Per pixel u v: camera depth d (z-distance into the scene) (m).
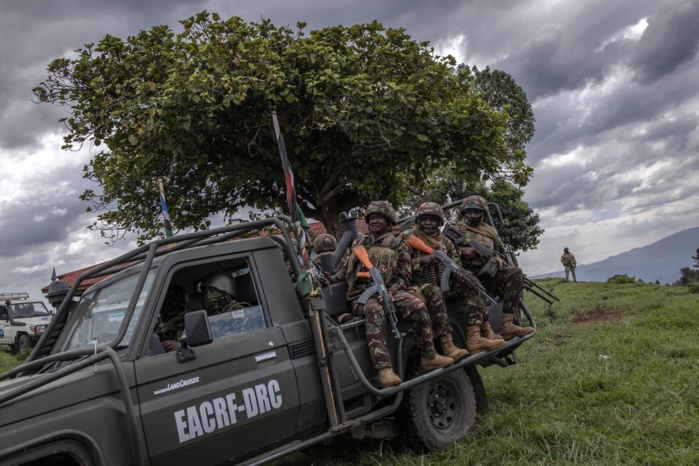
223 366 4.55
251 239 5.23
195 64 10.88
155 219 13.30
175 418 4.22
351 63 11.87
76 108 11.65
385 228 5.81
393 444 5.95
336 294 5.66
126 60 11.34
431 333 5.60
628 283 21.83
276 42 11.88
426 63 12.08
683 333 9.51
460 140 12.66
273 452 4.73
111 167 12.83
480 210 6.90
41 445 3.71
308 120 12.09
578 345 9.65
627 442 5.18
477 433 5.94
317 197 13.34
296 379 4.89
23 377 4.78
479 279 6.68
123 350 4.34
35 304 24.94
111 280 5.11
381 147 12.03
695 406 5.97
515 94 37.16
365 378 5.09
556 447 5.22
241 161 12.21
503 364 6.86
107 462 3.90
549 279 30.48
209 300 4.89
